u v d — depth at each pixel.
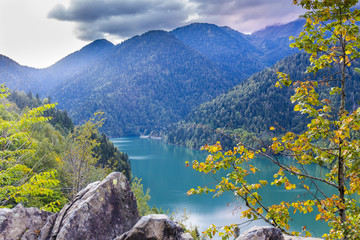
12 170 10.84
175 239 6.04
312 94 6.41
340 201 6.38
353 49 6.30
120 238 6.04
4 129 10.55
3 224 6.39
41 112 11.17
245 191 6.66
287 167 6.76
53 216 6.62
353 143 5.74
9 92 11.20
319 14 6.17
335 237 6.27
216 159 6.52
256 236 5.45
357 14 6.07
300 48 6.53
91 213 6.38
